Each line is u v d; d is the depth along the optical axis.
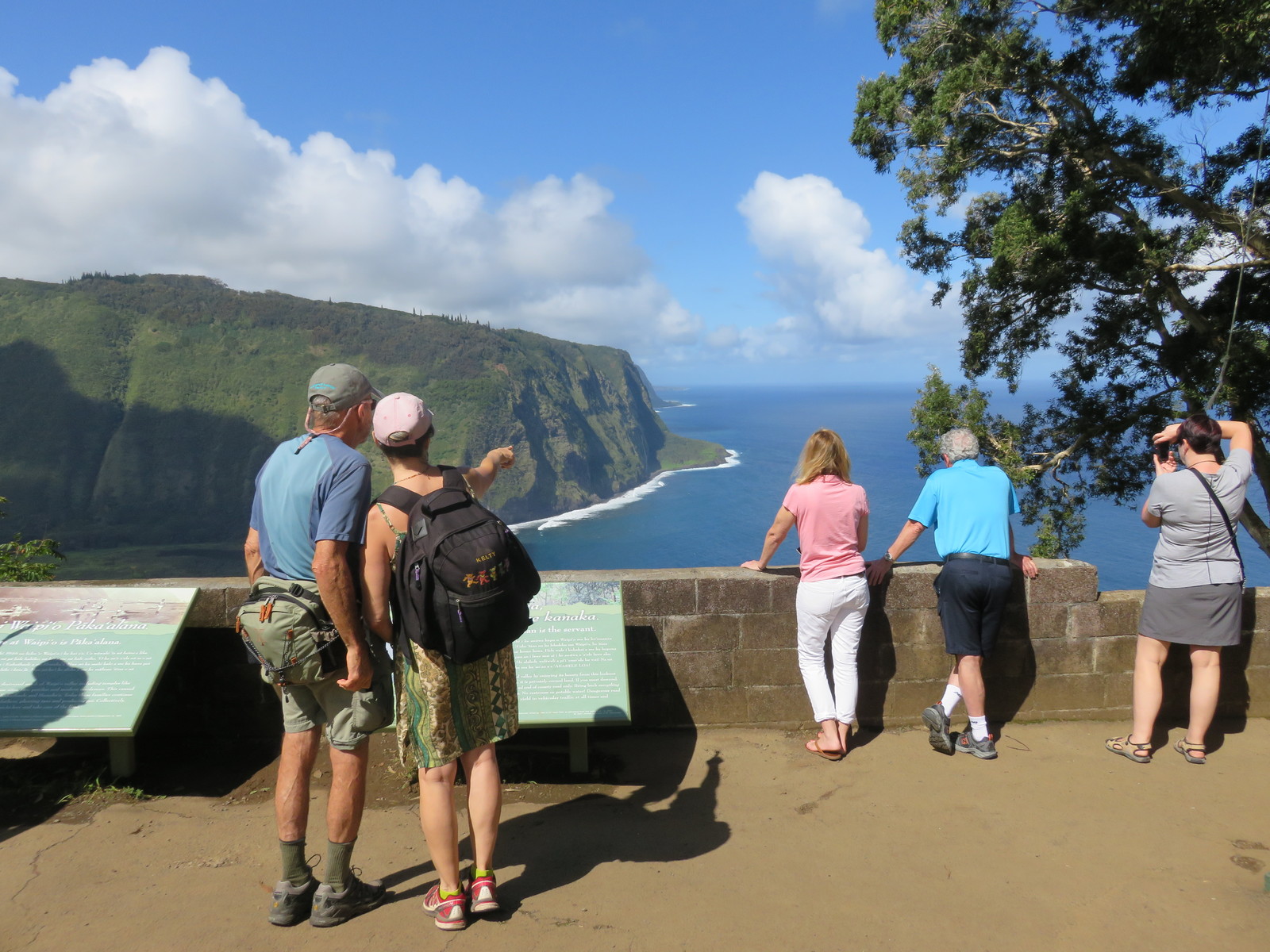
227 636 3.71
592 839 2.87
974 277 16.80
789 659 3.89
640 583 3.81
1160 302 16.11
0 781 3.30
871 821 3.01
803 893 2.50
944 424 17.84
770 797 3.22
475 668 2.31
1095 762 3.54
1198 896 2.48
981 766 3.51
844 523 3.46
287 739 2.39
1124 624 3.99
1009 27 13.95
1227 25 10.12
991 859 2.72
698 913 2.38
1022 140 15.24
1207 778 3.37
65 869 2.64
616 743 3.77
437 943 2.21
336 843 2.31
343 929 2.29
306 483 2.32
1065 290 15.69
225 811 3.11
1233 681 4.02
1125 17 12.02
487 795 2.35
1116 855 2.74
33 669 3.25
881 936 2.26
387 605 2.31
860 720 3.96
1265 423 14.16
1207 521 3.37
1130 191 13.73
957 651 3.55
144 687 3.23
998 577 3.45
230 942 2.22
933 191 16.28
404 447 2.34
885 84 15.64
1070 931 2.29
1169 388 16.17
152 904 2.42
